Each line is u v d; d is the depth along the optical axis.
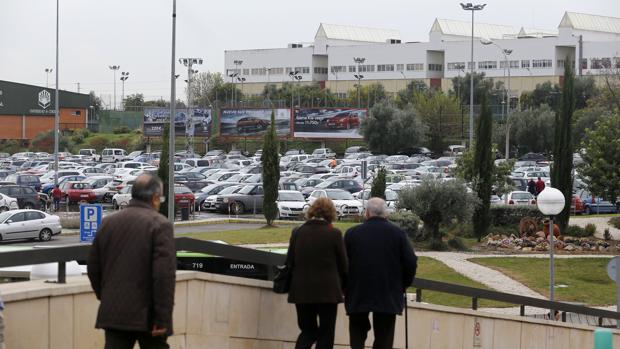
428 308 14.15
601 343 9.62
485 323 15.84
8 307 7.94
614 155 42.06
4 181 66.62
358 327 10.71
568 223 43.69
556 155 42.88
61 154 112.50
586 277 34.97
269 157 49.16
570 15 154.25
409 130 111.69
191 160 95.19
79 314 8.76
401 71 163.50
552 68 150.62
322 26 177.00
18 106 121.75
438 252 39.41
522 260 37.47
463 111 119.75
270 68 179.25
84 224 29.66
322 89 160.50
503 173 49.41
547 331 17.97
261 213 58.53
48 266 9.70
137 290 7.12
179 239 9.38
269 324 11.23
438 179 41.34
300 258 9.97
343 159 101.19
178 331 9.68
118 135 131.00
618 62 114.56
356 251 10.35
